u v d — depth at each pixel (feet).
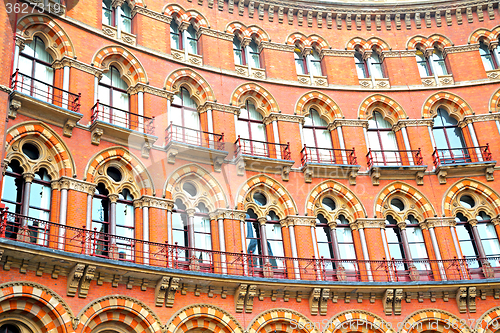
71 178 71.15
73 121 73.41
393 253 90.02
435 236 90.02
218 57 94.99
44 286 63.46
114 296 68.23
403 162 95.96
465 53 104.01
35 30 77.51
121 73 85.56
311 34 103.60
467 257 90.22
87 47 81.30
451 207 92.17
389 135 99.60
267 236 86.48
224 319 74.95
